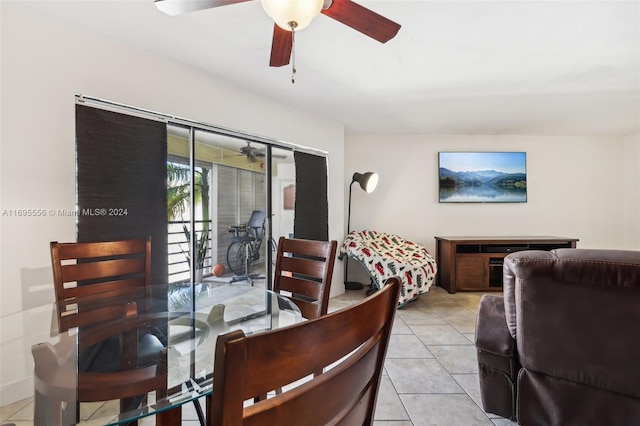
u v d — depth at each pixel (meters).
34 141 1.86
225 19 1.95
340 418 0.53
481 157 4.74
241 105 3.02
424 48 2.25
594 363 1.33
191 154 2.70
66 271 1.65
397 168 4.76
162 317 1.56
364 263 3.70
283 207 3.51
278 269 1.90
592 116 3.86
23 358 1.17
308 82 2.88
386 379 2.04
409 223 4.76
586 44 2.19
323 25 1.97
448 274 4.22
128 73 2.26
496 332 1.60
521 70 2.60
